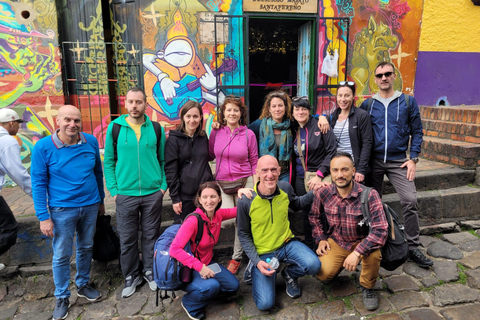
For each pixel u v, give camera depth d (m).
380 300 2.71
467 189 4.05
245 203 2.69
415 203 3.10
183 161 2.94
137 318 2.73
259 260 2.67
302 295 2.84
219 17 4.95
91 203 2.83
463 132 4.63
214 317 2.66
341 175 2.52
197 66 5.05
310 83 5.36
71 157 2.69
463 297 2.65
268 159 2.55
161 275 2.54
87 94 4.95
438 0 5.40
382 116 3.14
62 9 4.73
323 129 2.98
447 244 3.43
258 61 7.14
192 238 2.66
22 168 2.75
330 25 5.19
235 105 2.93
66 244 2.75
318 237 2.85
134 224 2.98
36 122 4.77
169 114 5.11
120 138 2.81
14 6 4.50
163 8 4.85
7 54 4.57
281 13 5.02
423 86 5.63
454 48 5.61
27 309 2.97
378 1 5.23
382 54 5.41
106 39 5.12
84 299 2.99
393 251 2.59
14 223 3.06
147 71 4.97
